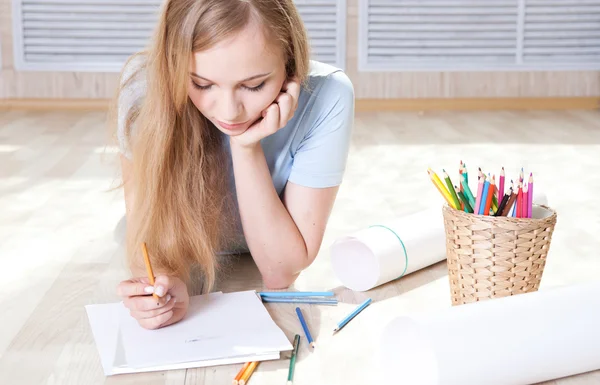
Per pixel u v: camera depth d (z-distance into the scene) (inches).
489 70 173.6
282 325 59.0
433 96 174.4
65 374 51.7
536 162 119.6
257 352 52.5
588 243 79.1
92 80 170.7
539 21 173.6
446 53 173.3
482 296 57.8
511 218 55.6
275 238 61.6
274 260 63.0
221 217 64.2
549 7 172.7
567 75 175.0
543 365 49.6
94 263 74.1
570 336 50.2
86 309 60.8
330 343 56.2
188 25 50.3
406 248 67.3
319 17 170.1
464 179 59.1
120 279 69.9
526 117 162.2
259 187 60.1
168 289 55.7
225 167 62.9
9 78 169.5
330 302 63.1
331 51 171.6
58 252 77.2
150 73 56.4
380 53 172.4
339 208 92.4
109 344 54.8
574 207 93.0
